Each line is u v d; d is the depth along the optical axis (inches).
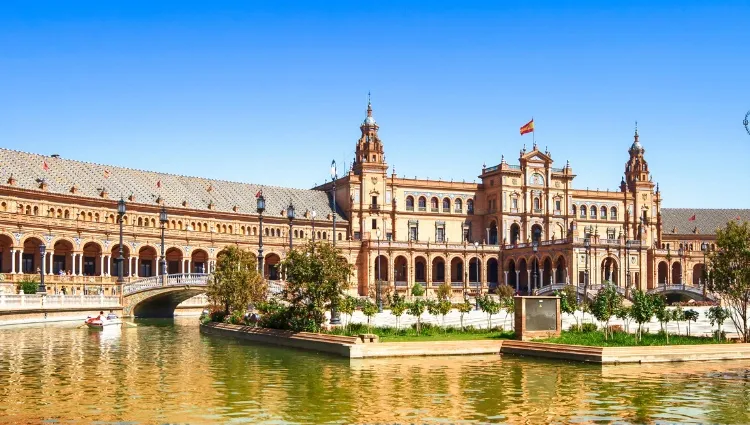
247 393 1220.5
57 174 4375.0
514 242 6151.6
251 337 2187.5
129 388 1266.0
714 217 7209.6
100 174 4697.3
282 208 5580.7
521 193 6166.3
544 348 1690.5
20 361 1626.5
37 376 1401.3
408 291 5629.9
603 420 1032.2
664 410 1098.1
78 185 4414.4
